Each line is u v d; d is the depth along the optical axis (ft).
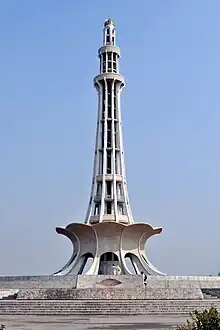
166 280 167.73
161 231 231.91
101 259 230.27
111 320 98.53
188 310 122.21
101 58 261.03
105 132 242.37
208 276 179.32
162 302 126.52
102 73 251.80
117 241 224.33
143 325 85.71
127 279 169.37
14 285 171.83
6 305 124.88
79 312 118.52
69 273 219.20
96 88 258.16
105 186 234.38
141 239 228.22
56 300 132.26
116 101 250.37
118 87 253.03
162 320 97.81
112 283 169.07
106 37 266.57
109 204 237.45
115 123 247.50
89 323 91.09
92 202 233.76
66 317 109.09
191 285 170.19
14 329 78.43
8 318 106.83
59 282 169.17
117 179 236.22
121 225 219.82
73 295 142.61
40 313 118.83
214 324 48.44
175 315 113.70
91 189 238.48
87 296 142.31
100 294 142.61
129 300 131.75
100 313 117.60
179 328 51.42
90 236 225.56
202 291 166.30
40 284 170.19
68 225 225.56
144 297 142.20
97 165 239.09
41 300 132.67
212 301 130.82
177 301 128.88
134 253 226.17
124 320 98.37
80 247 228.63
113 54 260.42
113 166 237.04
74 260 225.76
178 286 167.63
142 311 119.75
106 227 220.84
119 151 242.37
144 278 168.76
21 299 139.44
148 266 220.23
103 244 223.10
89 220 230.48
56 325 86.74
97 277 169.48
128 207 234.38
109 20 270.87
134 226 222.28
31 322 94.48
